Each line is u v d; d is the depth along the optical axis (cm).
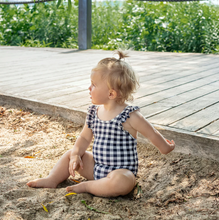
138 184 219
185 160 239
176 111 304
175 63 621
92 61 662
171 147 212
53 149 281
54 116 341
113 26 1124
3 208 180
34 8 1127
